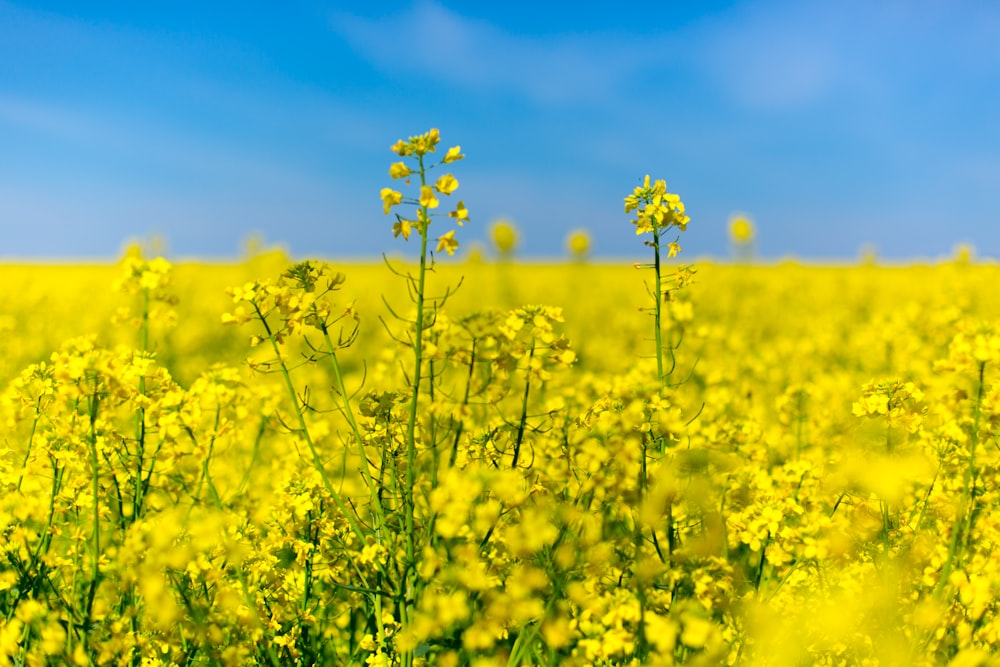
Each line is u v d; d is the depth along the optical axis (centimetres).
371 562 274
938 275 1521
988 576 252
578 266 1850
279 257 1560
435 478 269
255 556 298
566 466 258
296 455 378
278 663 271
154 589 233
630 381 315
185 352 967
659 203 292
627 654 232
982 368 260
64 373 262
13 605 267
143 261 293
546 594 243
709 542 262
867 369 813
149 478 292
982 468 286
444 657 237
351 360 899
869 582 271
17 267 3141
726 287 1568
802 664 248
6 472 309
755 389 661
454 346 261
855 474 321
